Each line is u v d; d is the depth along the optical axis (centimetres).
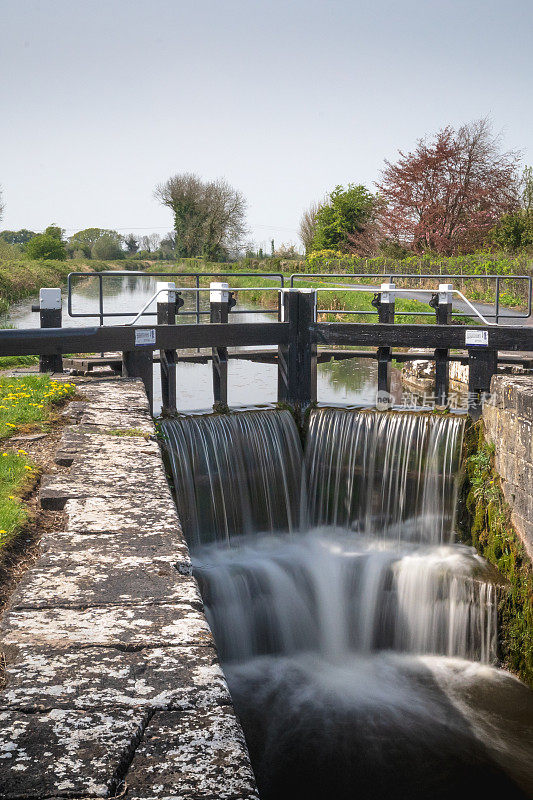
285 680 810
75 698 256
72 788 209
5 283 4006
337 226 5775
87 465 574
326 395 1630
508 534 903
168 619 319
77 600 335
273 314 3148
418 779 650
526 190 4528
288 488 1084
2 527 450
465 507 1000
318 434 1103
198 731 239
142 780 215
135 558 387
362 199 5766
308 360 1180
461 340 1068
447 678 834
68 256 7919
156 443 657
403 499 1046
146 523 444
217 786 212
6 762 220
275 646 868
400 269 4119
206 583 841
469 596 873
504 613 859
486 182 4544
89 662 281
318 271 4962
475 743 711
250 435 1038
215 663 283
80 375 1075
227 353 1205
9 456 609
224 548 980
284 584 891
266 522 1048
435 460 1026
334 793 625
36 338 949
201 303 3381
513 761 685
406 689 807
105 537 418
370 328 1137
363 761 673
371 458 1064
